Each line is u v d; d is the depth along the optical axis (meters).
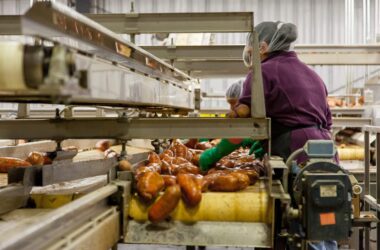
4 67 0.85
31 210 1.50
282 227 1.45
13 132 1.65
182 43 3.99
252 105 1.62
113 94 1.21
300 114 2.10
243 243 1.43
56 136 1.64
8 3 8.05
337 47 4.25
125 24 2.01
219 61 3.53
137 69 1.75
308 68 2.24
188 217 1.46
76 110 4.34
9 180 1.53
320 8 8.27
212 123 1.60
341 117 5.04
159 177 1.50
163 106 2.39
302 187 1.40
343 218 1.38
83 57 0.94
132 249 4.29
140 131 1.61
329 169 1.44
